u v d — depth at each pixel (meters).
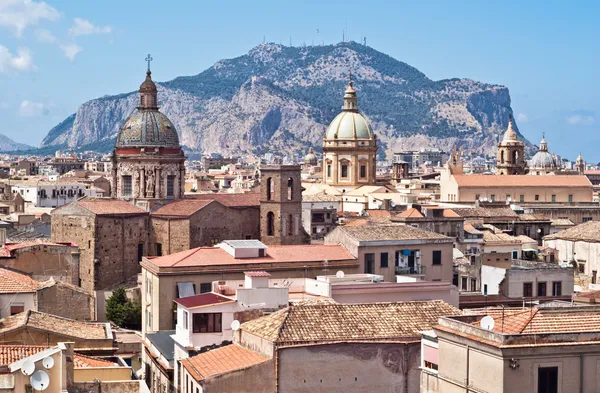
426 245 153.50
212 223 195.12
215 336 99.25
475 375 69.88
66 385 74.81
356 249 148.75
